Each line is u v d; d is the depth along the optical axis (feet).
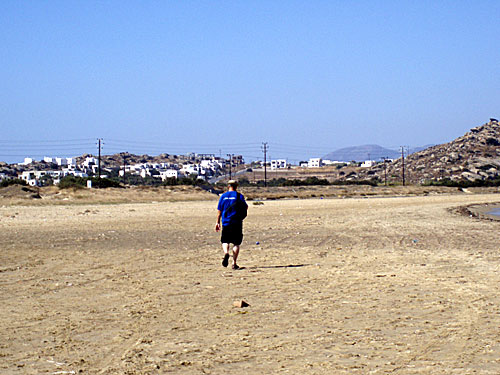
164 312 29.63
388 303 31.50
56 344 23.72
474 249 58.90
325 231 82.53
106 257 52.80
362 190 349.41
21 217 116.37
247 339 24.27
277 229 86.43
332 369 20.13
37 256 53.36
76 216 120.78
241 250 58.85
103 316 28.78
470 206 192.03
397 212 138.82
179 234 77.87
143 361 21.27
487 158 636.48
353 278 40.19
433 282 38.34
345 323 26.96
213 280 39.81
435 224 96.94
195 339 24.35
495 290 35.27
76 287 37.11
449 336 24.44
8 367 20.66
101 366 20.75
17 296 34.14
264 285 37.65
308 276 41.29
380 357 21.49
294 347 22.98
